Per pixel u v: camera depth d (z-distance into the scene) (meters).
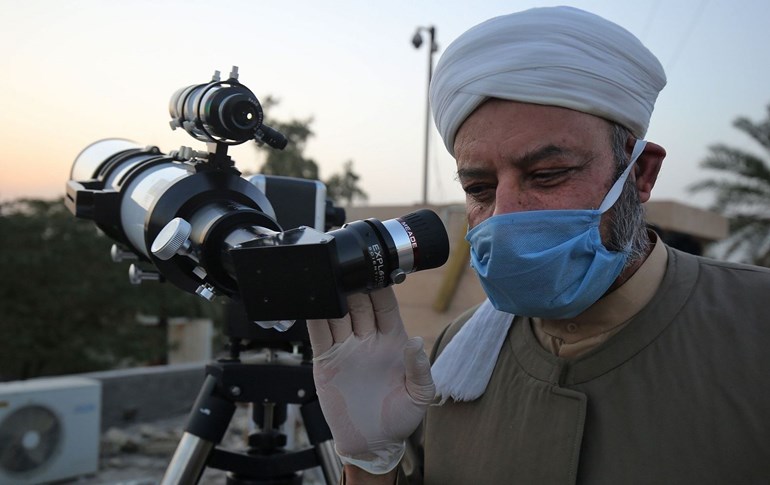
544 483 1.15
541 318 1.29
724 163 15.52
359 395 1.24
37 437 4.35
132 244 1.82
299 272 1.01
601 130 1.13
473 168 1.17
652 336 1.14
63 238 16.97
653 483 1.04
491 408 1.30
